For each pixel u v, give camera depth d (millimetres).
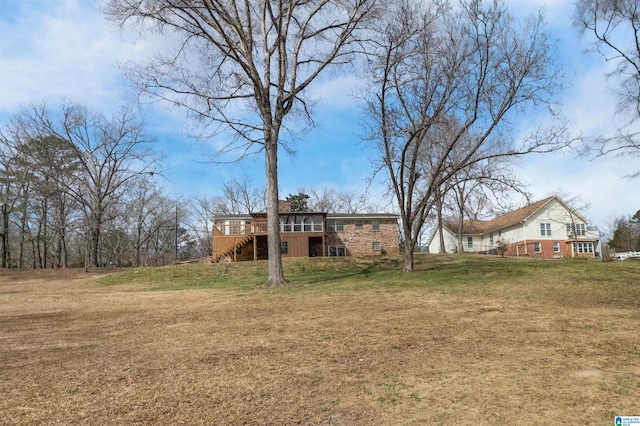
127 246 57625
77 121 37812
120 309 11664
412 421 3693
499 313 9000
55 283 25922
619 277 14945
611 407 3789
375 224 37938
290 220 35375
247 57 16094
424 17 17719
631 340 6285
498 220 50562
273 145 16578
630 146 20484
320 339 7047
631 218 53844
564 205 42969
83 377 5219
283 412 4008
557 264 19938
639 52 20109
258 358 5980
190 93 16281
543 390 4285
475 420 3646
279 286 15922
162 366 5672
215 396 4484
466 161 18453
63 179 38156
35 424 3799
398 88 18688
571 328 7297
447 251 52781
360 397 4344
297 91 17000
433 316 8852
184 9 15500
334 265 26516
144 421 3850
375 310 9836
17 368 5668
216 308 11117
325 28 17469
